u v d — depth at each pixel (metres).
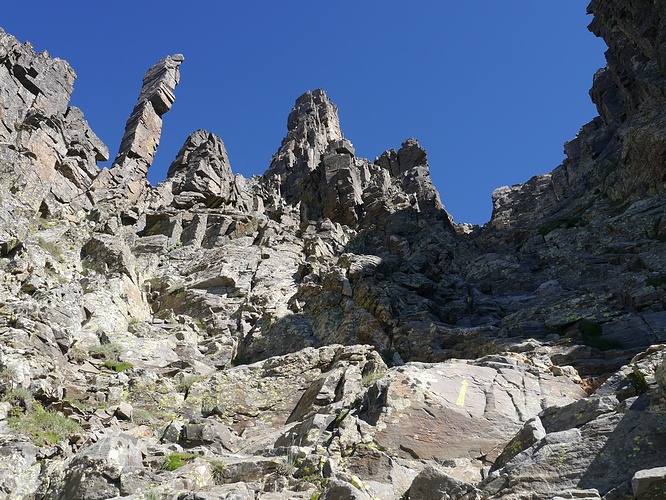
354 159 56.22
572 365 18.77
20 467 12.48
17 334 18.56
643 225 30.83
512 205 68.38
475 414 14.09
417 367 17.12
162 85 58.84
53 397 16.77
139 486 11.21
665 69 37.84
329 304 29.19
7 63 43.69
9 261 25.67
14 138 39.16
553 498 8.79
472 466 12.43
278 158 67.12
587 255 30.80
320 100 81.44
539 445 10.16
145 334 25.97
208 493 10.96
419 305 27.61
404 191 53.16
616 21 43.09
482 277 33.41
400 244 41.28
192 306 31.00
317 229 43.81
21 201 34.34
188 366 22.67
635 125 36.75
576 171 56.62
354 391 17.16
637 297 22.08
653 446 9.31
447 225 46.12
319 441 13.68
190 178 48.81
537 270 32.34
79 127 46.53
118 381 19.88
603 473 9.20
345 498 9.94
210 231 41.88
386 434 13.38
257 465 12.17
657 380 10.70
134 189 47.91
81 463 11.56
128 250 33.31
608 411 10.68
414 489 10.36
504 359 16.98
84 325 24.42
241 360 26.91
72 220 37.91
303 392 19.77
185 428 15.20
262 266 35.28
